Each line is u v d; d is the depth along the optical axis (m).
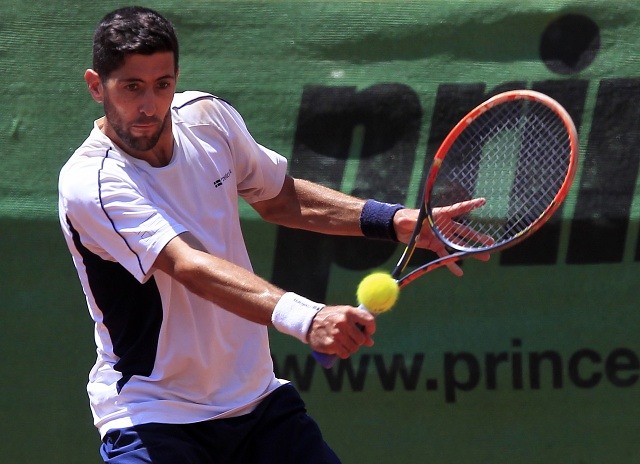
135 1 15.48
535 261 15.11
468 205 10.59
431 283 15.22
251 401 10.38
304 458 10.47
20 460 15.31
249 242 15.32
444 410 15.16
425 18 15.34
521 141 13.91
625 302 15.07
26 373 15.30
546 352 15.08
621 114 15.10
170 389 10.03
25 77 15.41
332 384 15.23
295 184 11.23
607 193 15.08
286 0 15.47
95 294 9.98
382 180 15.27
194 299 9.91
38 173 15.36
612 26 15.16
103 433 10.16
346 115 15.36
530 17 15.22
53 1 15.47
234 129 10.55
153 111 9.42
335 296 15.30
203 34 15.45
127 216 9.36
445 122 15.24
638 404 15.05
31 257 15.31
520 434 15.12
